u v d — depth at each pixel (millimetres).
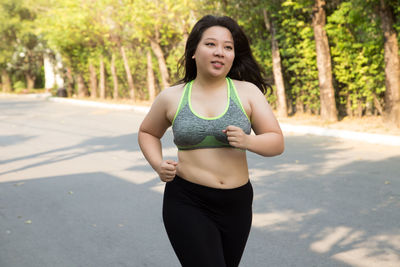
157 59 21359
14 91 40781
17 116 17938
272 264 3748
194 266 2217
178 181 2330
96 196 5988
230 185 2275
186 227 2236
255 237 4340
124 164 8000
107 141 10781
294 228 4535
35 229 4824
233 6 13789
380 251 3904
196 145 2273
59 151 9625
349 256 3830
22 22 35438
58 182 6844
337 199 5410
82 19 21484
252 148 2121
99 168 7730
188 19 16844
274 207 5227
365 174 6504
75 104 24078
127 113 18141
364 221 4645
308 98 13109
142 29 18703
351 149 8359
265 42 13930
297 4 11266
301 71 13297
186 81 2482
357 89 11680
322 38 11484
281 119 12969
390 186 5840
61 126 14125
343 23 11086
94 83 27219
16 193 6316
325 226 4555
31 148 10172
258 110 2293
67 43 26297
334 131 9922
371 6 9727
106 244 4332
